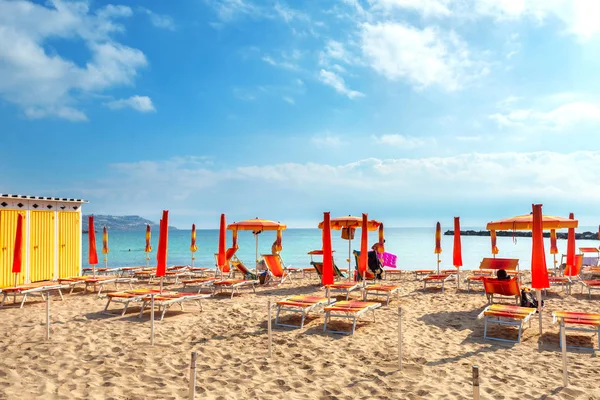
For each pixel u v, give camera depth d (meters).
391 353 6.10
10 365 5.57
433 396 4.60
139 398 4.56
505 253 35.41
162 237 7.48
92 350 6.26
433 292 11.58
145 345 6.50
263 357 5.96
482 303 9.82
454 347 6.39
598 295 11.03
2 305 9.62
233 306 9.54
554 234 13.54
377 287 9.83
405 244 52.12
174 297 8.46
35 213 13.90
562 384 4.89
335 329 7.49
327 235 8.33
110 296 8.78
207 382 5.05
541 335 6.91
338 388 4.87
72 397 4.56
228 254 12.74
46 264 14.22
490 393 4.67
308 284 13.41
